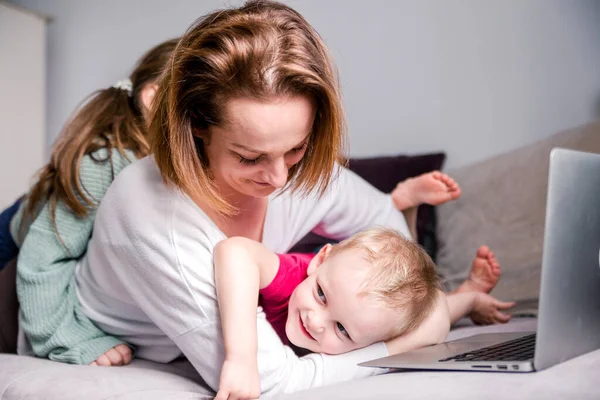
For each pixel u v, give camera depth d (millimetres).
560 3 1945
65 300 1235
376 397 769
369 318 1008
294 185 1002
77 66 2908
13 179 2771
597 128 1676
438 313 1109
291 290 1090
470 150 2104
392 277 1040
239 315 901
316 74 875
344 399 784
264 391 920
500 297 1611
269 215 1221
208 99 869
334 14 2334
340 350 1029
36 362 1145
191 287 958
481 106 2080
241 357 868
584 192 878
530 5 1990
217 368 936
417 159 1991
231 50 865
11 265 1396
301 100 867
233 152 892
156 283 994
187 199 1016
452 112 2133
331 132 924
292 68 851
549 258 810
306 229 1339
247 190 954
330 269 1055
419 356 963
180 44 952
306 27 956
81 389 943
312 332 1030
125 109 1427
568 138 1721
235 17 935
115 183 1103
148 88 1463
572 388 725
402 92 2221
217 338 938
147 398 894
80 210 1248
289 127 861
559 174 828
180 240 984
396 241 1116
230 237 1036
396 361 936
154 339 1189
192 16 2641
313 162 958
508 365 805
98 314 1226
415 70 2195
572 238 854
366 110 2287
